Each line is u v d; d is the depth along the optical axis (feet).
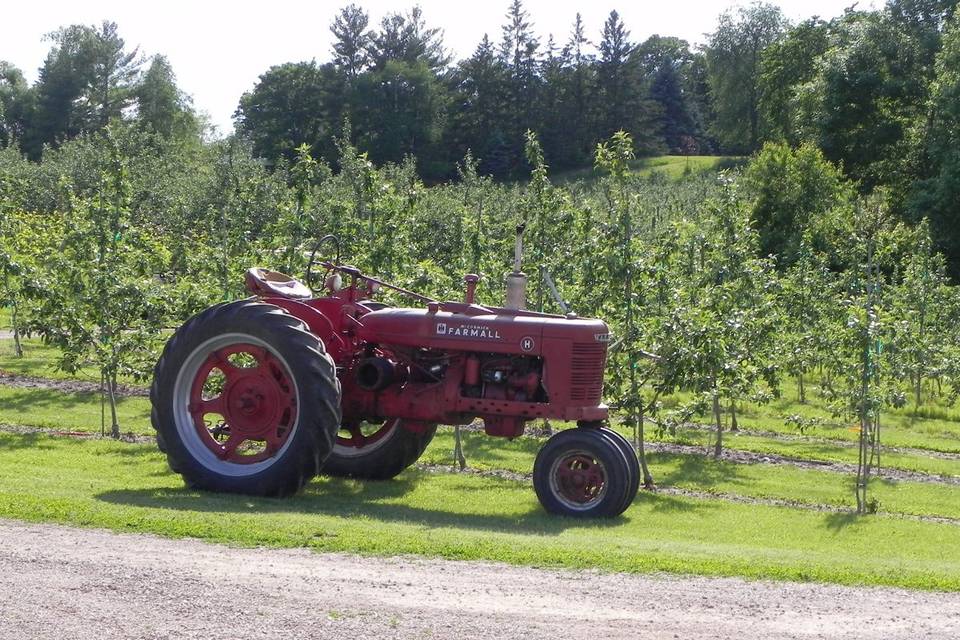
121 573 20.75
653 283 45.80
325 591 20.33
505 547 24.47
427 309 33.47
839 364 52.06
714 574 23.22
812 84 178.60
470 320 32.55
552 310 52.47
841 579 23.36
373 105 261.24
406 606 19.71
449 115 271.28
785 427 59.57
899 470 48.44
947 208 139.54
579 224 53.21
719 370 42.57
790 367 63.46
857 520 36.55
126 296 47.16
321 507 30.35
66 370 47.32
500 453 46.29
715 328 41.68
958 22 149.07
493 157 264.11
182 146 203.82
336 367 33.63
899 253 110.63
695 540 30.22
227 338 31.68
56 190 135.23
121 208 49.32
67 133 278.87
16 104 282.77
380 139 261.85
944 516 38.81
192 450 31.81
